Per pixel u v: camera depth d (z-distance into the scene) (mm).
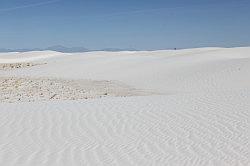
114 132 10875
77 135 10594
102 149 9305
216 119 12023
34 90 26266
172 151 9062
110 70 43938
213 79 31328
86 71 44562
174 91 27844
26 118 12703
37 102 17234
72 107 14742
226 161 8273
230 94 16859
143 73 38844
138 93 26625
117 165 8164
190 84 30531
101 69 45406
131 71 41312
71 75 41656
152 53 62594
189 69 37219
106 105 15078
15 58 99250
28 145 9664
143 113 13227
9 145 9664
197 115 12680
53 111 13875
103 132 10891
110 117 12703
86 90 27188
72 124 11828
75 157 8703
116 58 56812
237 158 8430
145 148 9344
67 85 29594
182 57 49719
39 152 9070
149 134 10602
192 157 8594
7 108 14867
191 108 13867
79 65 50875
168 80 33219
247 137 9977
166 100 16094
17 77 36938
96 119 12445
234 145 9352
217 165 8055
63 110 14047
